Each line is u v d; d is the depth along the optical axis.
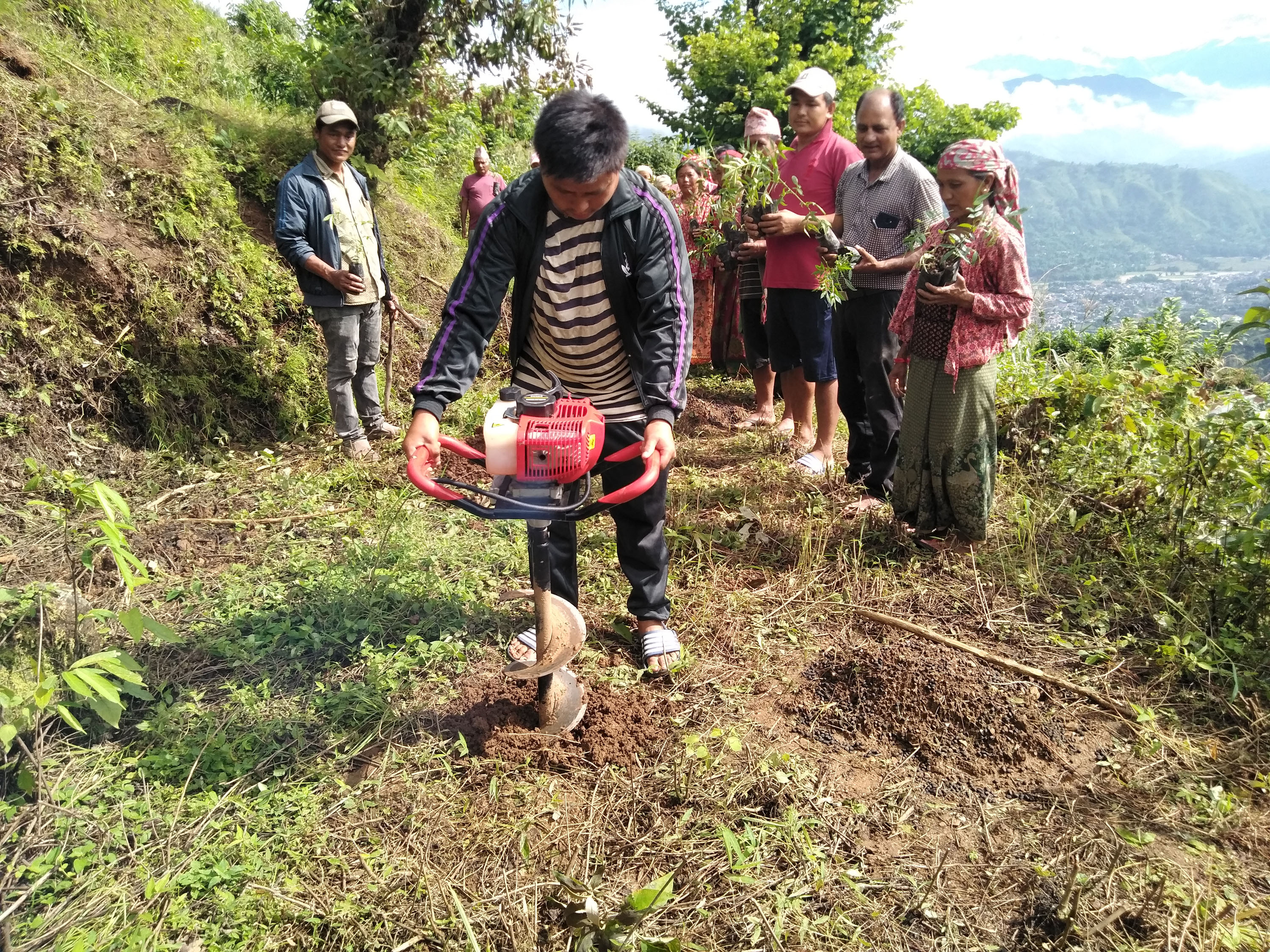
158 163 5.90
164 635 2.32
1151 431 4.38
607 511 3.10
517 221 2.53
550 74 7.79
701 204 6.92
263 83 9.84
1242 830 2.49
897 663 3.17
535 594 2.56
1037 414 5.18
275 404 5.78
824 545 4.25
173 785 2.58
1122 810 2.59
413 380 6.84
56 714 2.74
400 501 4.43
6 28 6.04
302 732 2.82
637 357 2.75
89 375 4.95
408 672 3.15
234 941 2.08
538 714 2.86
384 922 2.13
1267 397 4.16
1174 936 2.13
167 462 5.02
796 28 18.62
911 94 19.94
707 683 3.19
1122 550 4.02
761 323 6.14
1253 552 3.42
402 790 2.59
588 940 2.02
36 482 2.62
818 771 2.75
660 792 2.60
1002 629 3.58
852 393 4.76
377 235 5.58
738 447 5.83
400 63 7.58
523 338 2.84
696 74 18.30
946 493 4.05
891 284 4.33
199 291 5.63
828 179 5.03
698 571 4.00
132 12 8.35
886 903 2.26
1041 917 2.22
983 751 2.87
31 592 3.12
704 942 2.12
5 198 4.92
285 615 3.47
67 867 2.25
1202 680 3.19
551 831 2.45
